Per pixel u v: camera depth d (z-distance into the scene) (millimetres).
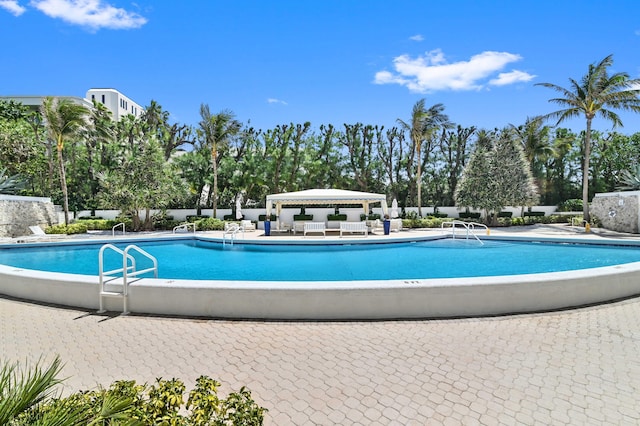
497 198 25094
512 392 3102
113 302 5590
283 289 5188
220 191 30375
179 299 5379
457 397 3031
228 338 4449
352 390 3160
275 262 11609
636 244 13711
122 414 1606
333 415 2779
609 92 21578
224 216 26859
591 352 3920
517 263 11172
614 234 18406
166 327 4859
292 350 4066
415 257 12312
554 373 3439
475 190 25969
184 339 4422
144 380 3375
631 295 6238
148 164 22578
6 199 18109
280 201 19422
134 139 32094
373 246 14734
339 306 5172
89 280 5828
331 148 32375
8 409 1433
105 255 13539
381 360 3773
